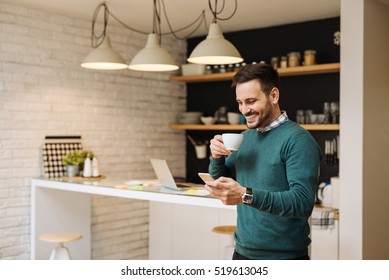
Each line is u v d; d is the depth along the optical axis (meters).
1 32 4.03
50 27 4.36
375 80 3.73
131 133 5.07
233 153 2.33
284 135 2.01
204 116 5.52
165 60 3.50
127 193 3.42
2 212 4.09
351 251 3.60
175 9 4.25
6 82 4.07
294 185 1.89
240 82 2.05
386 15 3.91
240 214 2.18
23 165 4.21
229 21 4.74
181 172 5.61
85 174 4.26
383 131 3.88
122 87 4.98
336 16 4.57
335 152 4.62
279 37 4.95
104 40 3.78
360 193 3.55
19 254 4.21
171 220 5.04
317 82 4.77
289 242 2.05
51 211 4.35
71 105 4.54
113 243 4.96
